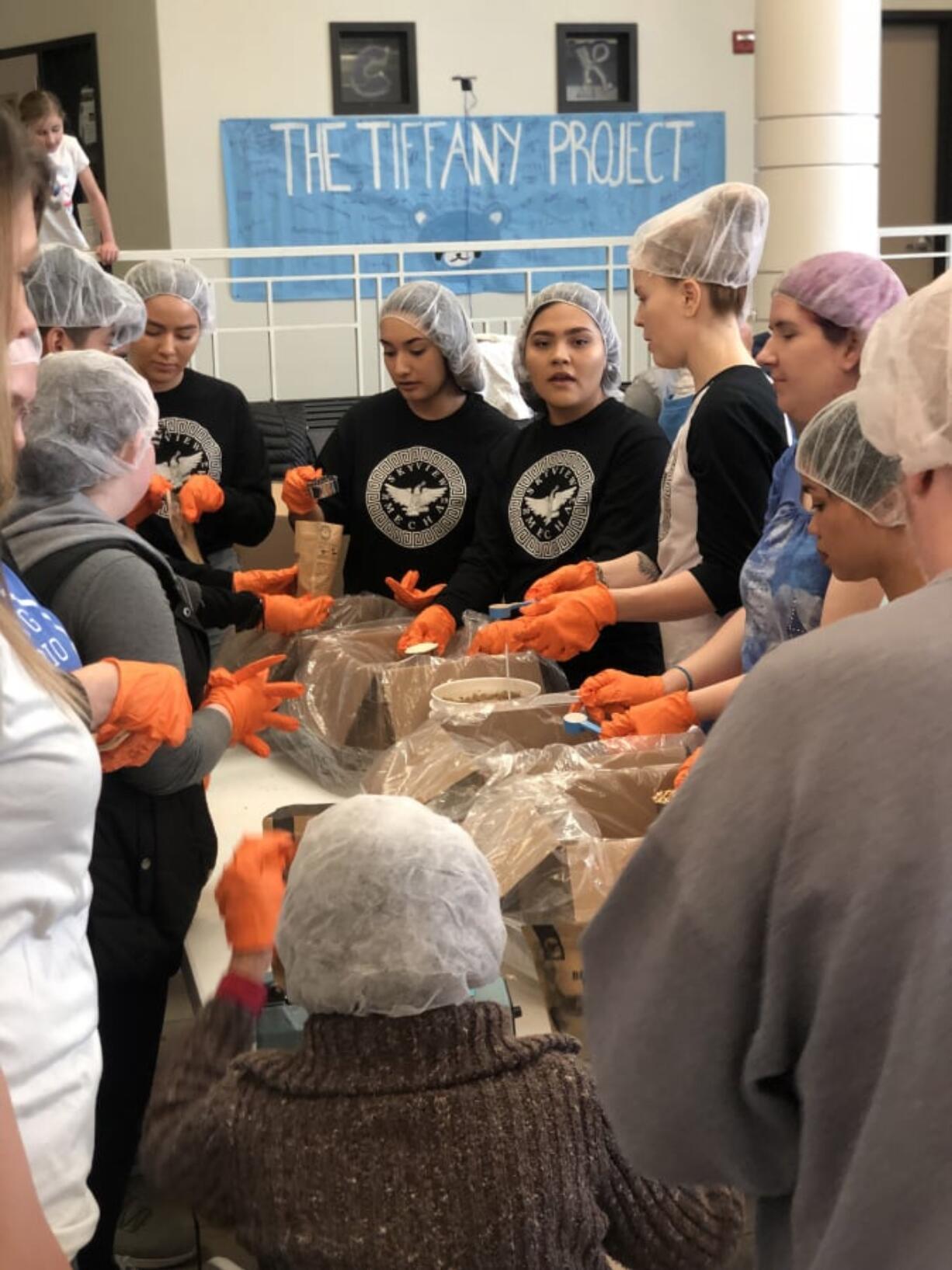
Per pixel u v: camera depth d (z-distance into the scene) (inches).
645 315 90.0
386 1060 42.4
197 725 67.4
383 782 70.9
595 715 78.4
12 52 293.3
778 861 28.8
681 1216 43.7
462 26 275.3
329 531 97.9
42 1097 41.8
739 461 82.3
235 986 49.4
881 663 28.3
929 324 31.3
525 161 283.1
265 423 178.1
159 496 101.1
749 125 294.5
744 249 86.0
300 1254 41.4
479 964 43.4
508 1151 41.5
